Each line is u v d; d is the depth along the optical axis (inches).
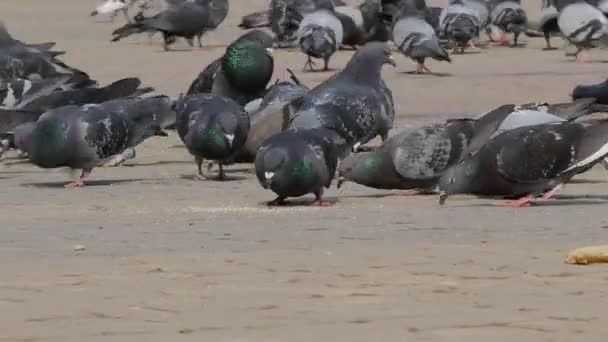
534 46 1959.9
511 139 639.8
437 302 385.7
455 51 1865.2
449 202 663.1
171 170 857.5
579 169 639.1
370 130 813.9
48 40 1958.7
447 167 689.6
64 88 957.8
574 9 1680.6
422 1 1617.9
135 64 1628.9
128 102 798.5
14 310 379.2
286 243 510.6
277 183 649.6
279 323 357.1
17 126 845.8
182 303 386.6
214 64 976.3
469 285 412.2
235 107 796.0
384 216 600.7
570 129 641.6
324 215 608.1
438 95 1305.4
